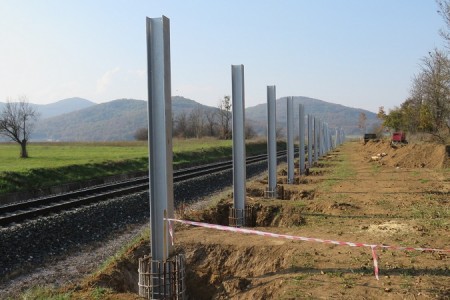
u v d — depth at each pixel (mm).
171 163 8062
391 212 12930
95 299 7254
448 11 24625
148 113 7824
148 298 7848
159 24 7676
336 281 7238
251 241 10164
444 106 30594
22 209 15539
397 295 6551
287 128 20859
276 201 15047
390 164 29609
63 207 15227
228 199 16094
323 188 18688
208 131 94438
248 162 39594
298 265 8164
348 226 11438
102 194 17812
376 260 7633
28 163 29031
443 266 7711
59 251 10883
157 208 7949
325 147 50000
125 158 34844
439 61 27469
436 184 18828
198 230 11594
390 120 57781
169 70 7973
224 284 8734
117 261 9359
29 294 7742
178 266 7969
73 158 34938
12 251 10250
